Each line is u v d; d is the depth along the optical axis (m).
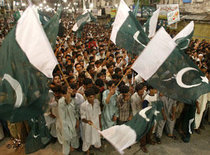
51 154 3.87
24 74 2.38
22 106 2.30
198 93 2.87
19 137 4.00
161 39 2.85
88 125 3.49
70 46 10.18
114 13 24.17
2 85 2.31
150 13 17.16
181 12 16.38
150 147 4.15
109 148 4.09
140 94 3.78
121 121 3.90
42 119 3.66
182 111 4.43
